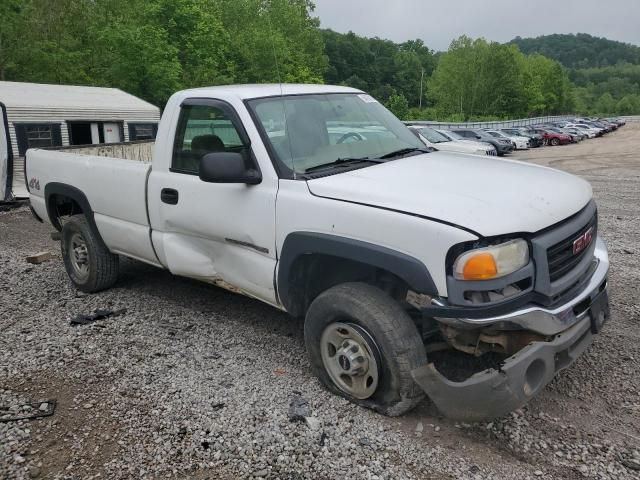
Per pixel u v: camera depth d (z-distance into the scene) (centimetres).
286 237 355
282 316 497
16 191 1184
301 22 5975
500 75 9169
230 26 4600
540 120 7450
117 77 2927
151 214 457
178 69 3017
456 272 285
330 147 396
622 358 405
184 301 539
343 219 325
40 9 2753
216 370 400
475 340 309
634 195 1266
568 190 348
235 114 389
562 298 312
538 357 288
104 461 305
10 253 751
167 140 439
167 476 292
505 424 329
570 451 304
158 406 355
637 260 664
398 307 325
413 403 325
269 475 291
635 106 14762
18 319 505
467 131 2917
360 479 286
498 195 319
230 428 330
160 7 3356
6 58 2659
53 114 1304
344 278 375
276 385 376
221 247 412
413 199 313
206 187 403
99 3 3098
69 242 575
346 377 351
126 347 440
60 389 379
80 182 534
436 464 296
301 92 428
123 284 591
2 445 321
